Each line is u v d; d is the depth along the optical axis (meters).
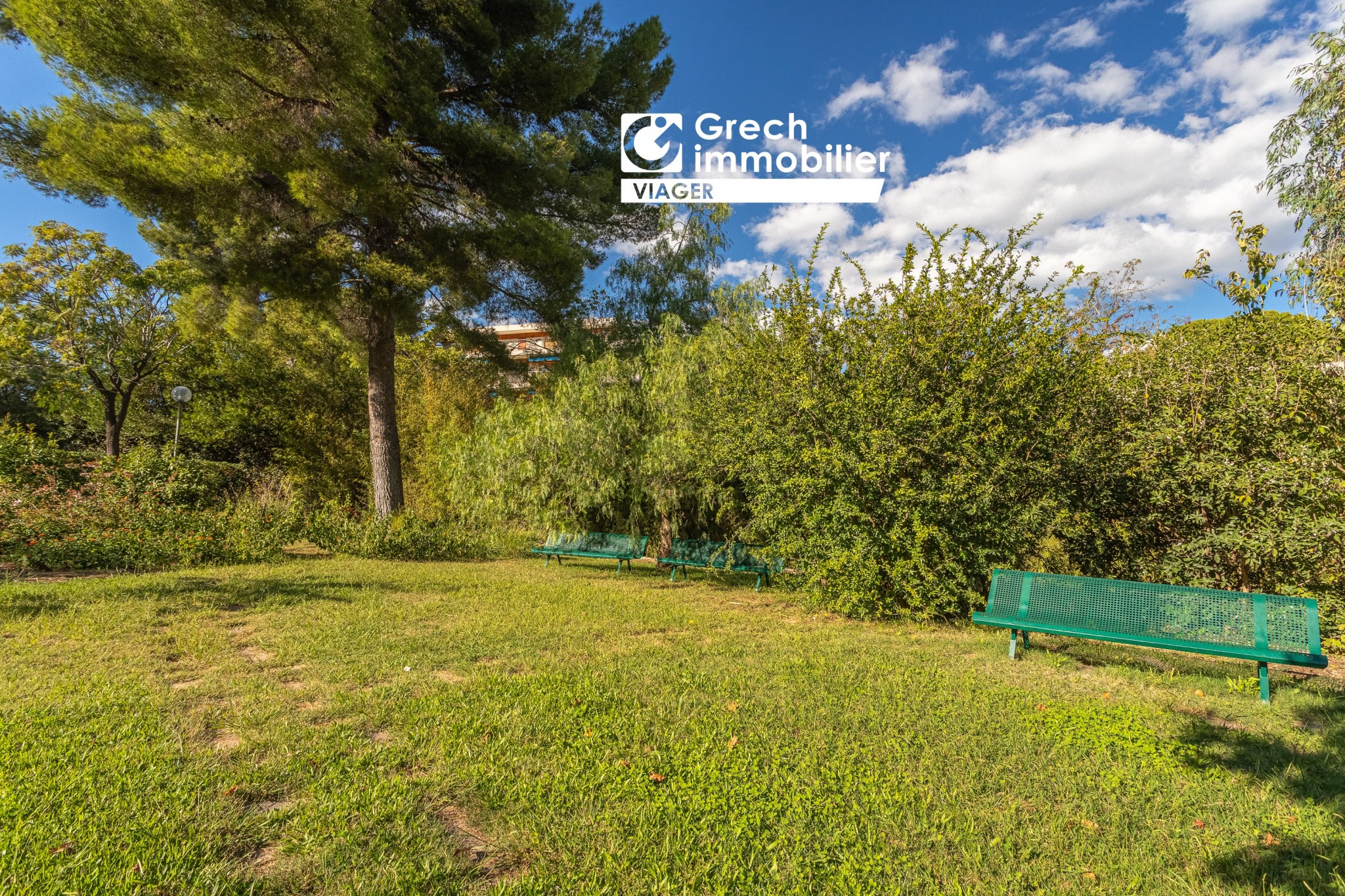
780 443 8.02
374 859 2.44
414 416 19.67
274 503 13.55
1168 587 5.41
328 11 10.41
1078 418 7.64
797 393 7.93
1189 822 2.88
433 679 4.58
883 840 2.68
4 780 2.87
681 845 2.58
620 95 16.23
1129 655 5.93
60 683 4.25
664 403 11.02
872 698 4.36
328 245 11.98
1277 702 4.55
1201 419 6.93
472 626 6.34
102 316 22.34
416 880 2.30
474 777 3.05
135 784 2.87
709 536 12.18
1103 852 2.64
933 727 3.88
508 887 2.30
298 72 11.27
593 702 4.11
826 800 2.94
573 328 16.34
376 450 14.19
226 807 2.75
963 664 5.41
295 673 4.70
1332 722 4.15
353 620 6.46
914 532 7.15
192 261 12.48
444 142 12.77
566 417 11.70
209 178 11.25
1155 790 3.16
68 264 22.02
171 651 5.15
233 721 3.67
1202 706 4.43
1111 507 7.56
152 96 11.17
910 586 7.14
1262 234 6.89
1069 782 3.21
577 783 3.03
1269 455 6.57
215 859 2.40
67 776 2.92
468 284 14.40
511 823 2.70
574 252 14.78
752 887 2.34
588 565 12.92
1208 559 6.87
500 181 13.45
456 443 15.62
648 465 10.70
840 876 2.42
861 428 7.38
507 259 14.30
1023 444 7.26
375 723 3.72
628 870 2.43
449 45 13.73
